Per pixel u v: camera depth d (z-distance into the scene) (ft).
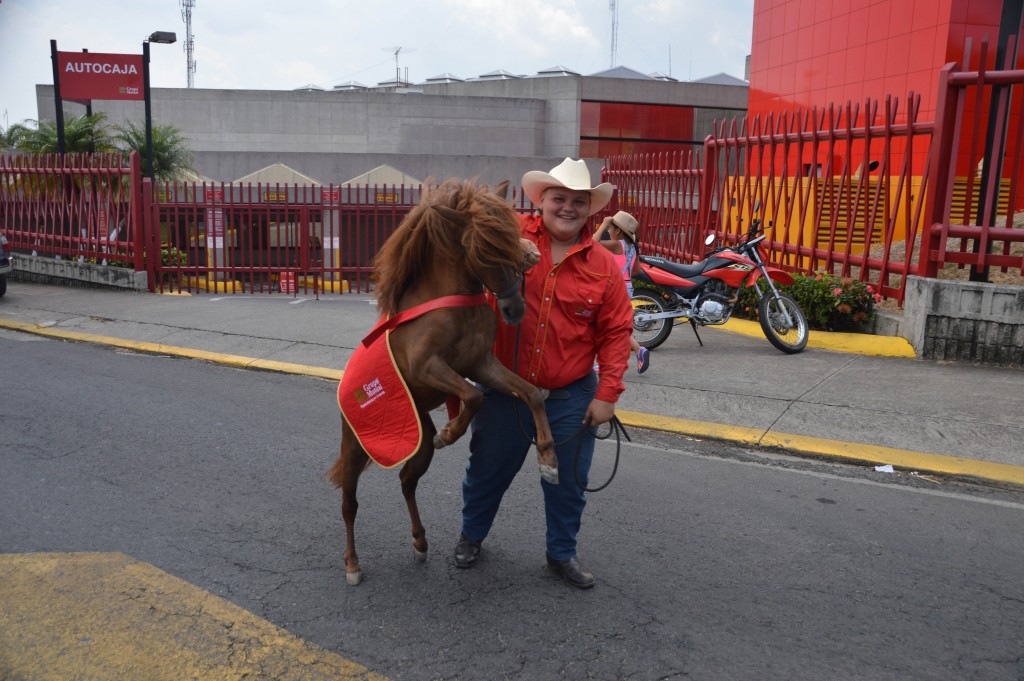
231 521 15.46
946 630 11.74
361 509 16.10
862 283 30.25
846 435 19.63
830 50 70.85
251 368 28.48
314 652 11.12
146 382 26.21
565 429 12.58
